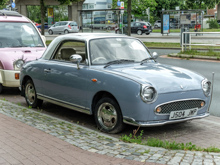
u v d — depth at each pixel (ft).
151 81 18.63
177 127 21.67
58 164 14.44
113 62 21.36
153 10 242.78
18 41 34.86
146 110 18.06
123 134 19.89
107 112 19.77
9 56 32.58
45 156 15.35
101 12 124.88
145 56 23.02
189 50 66.13
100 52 21.66
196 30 121.70
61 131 19.30
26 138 17.93
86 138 18.07
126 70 19.93
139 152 15.78
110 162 14.65
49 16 187.01
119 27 122.31
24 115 23.00
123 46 22.71
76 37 22.76
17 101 30.22
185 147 16.55
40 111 25.99
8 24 35.58
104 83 19.51
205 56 60.59
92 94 20.36
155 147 16.65
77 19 198.80
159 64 22.45
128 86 18.34
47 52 25.09
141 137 19.10
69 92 22.17
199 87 19.84
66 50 23.21
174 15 135.54
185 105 19.26
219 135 20.07
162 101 18.34
